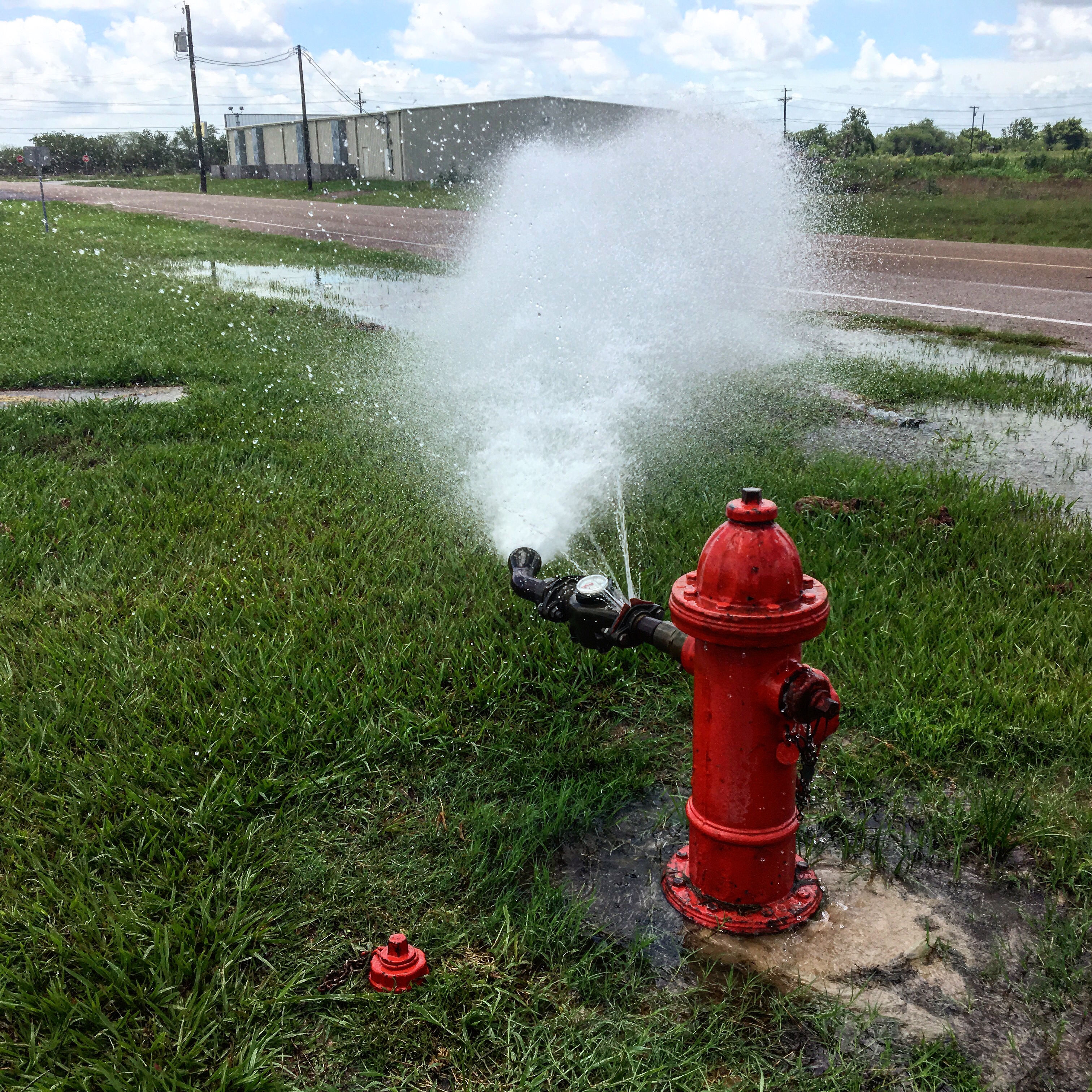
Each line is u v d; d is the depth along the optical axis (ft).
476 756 9.30
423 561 13.62
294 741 9.09
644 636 7.62
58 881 7.45
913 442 20.12
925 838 8.08
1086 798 8.52
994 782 8.79
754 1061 5.95
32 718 9.46
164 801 8.21
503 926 7.01
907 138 169.07
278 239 68.59
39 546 13.52
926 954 6.86
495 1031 6.20
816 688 6.40
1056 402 23.18
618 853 8.05
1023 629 11.27
